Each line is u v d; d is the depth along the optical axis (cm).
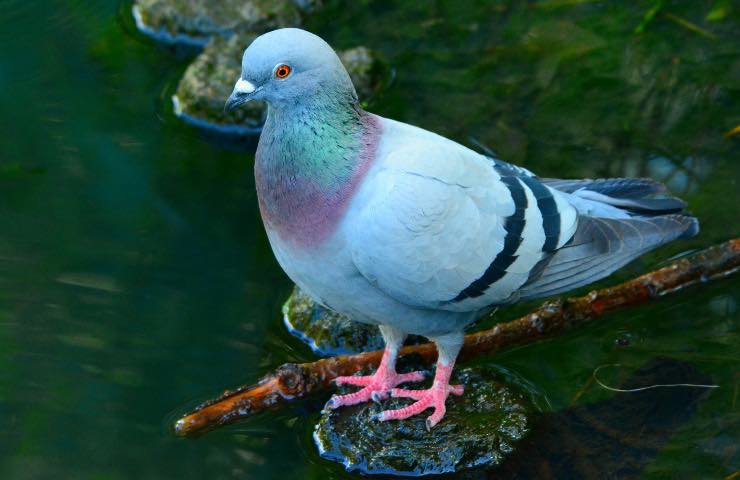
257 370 734
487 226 629
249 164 941
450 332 670
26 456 656
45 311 766
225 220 870
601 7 1096
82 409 692
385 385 695
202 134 971
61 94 1005
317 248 610
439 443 655
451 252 618
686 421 680
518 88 999
